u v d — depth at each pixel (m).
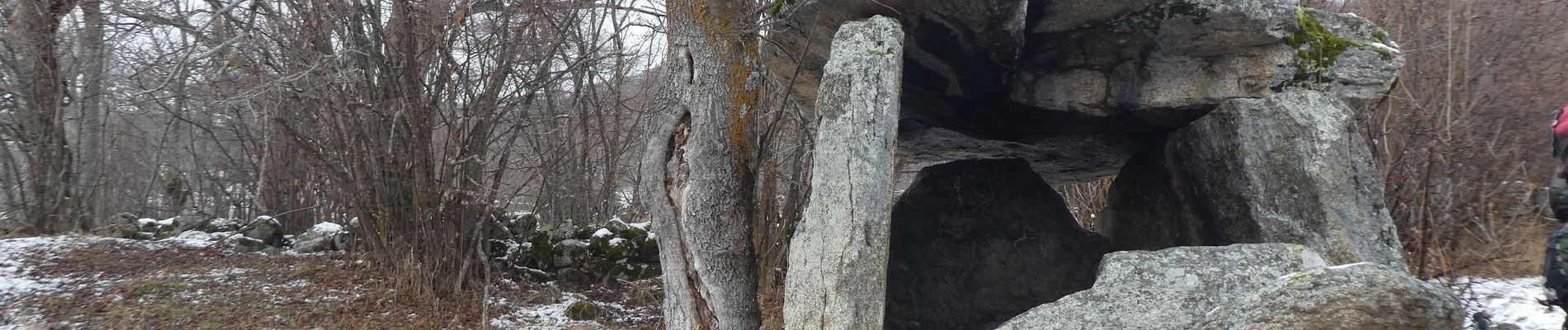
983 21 4.04
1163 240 5.24
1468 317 4.49
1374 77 4.27
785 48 4.88
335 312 6.42
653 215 4.69
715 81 4.58
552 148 9.37
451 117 6.79
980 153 6.17
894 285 5.57
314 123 7.26
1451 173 6.04
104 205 12.41
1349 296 2.97
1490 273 5.74
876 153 3.58
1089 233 5.98
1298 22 4.25
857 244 3.50
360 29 6.79
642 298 7.25
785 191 10.05
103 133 12.23
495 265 7.53
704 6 4.61
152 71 9.29
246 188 15.64
